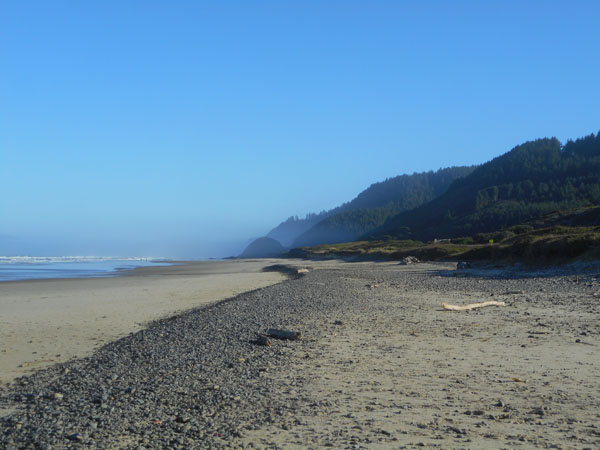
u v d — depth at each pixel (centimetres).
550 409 693
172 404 806
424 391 810
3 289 3638
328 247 15588
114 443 642
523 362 983
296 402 780
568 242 3972
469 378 880
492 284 3150
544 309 1794
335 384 877
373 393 811
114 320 2053
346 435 621
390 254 8906
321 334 1409
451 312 1820
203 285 4138
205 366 1071
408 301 2278
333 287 3288
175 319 1944
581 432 598
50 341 1580
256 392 851
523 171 19662
